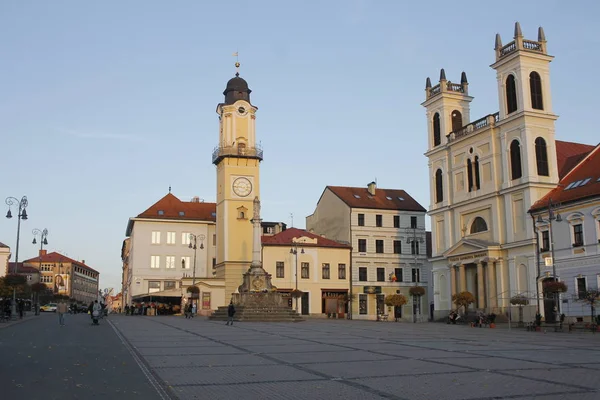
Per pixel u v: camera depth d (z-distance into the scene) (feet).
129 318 203.31
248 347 82.07
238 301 198.08
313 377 51.19
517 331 141.28
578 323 150.00
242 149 259.19
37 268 542.98
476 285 205.77
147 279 298.56
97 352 73.00
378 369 56.80
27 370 54.90
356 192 285.02
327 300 257.96
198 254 306.76
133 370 55.72
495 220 194.70
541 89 190.60
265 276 204.85
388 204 277.85
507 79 195.52
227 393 43.19
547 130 188.65
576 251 162.30
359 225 268.82
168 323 162.50
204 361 63.62
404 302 223.51
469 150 210.38
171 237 305.32
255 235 209.05
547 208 172.76
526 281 180.04
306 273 256.93
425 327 160.15
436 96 228.43
